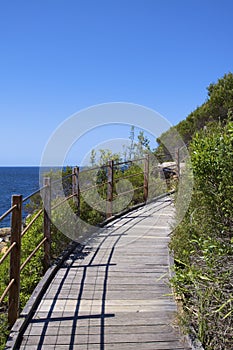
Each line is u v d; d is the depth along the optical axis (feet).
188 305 10.47
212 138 12.87
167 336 9.36
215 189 12.41
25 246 14.32
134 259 15.20
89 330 9.66
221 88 42.78
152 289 12.20
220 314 8.96
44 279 12.77
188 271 10.78
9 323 9.96
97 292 12.00
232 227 12.06
